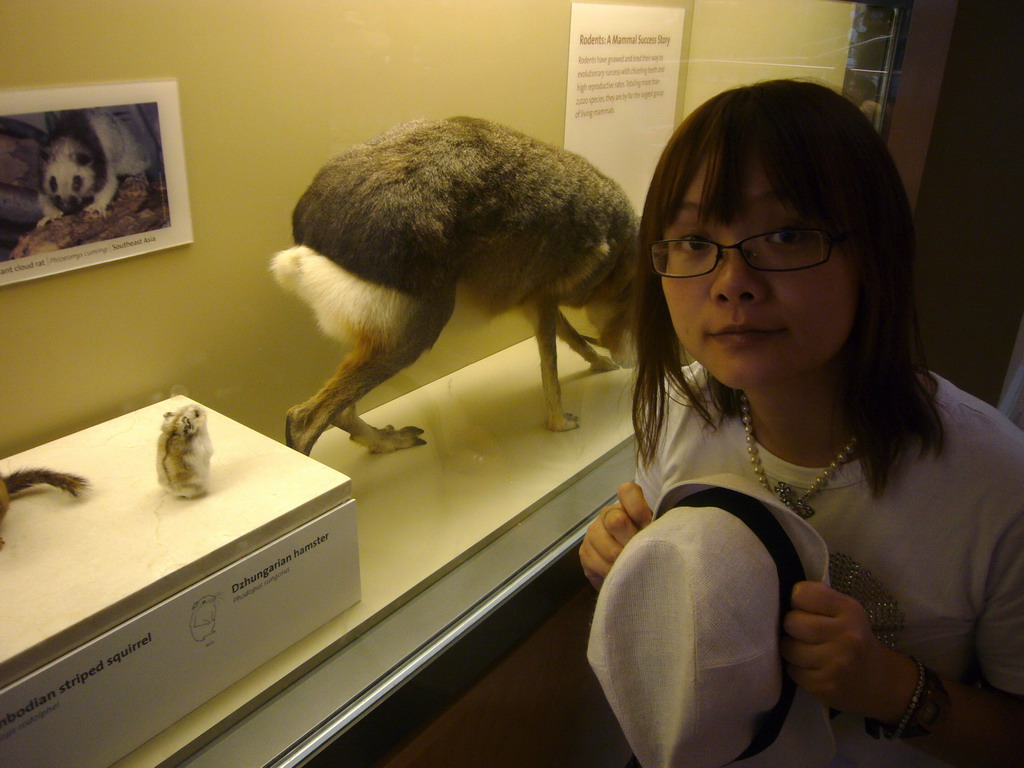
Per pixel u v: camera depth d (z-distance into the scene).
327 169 1.06
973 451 0.70
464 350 1.41
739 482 0.69
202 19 0.90
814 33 1.66
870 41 1.64
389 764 0.99
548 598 1.22
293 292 1.09
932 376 0.74
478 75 1.21
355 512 1.01
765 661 0.62
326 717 0.93
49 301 0.89
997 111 1.62
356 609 1.06
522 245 1.28
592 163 1.44
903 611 0.74
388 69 1.09
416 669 1.00
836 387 0.73
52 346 0.92
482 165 1.17
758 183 0.63
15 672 0.70
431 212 1.10
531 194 1.25
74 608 0.75
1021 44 1.59
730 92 0.67
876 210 0.64
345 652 1.02
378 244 1.07
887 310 0.66
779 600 0.64
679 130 0.69
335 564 1.01
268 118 1.00
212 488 0.95
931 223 1.64
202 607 0.85
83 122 0.83
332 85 1.04
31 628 0.72
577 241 1.38
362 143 1.10
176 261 0.99
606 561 0.82
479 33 1.18
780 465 0.79
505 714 1.19
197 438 0.90
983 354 1.89
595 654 0.68
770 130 0.61
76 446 0.97
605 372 1.67
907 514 0.72
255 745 0.89
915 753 0.82
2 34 0.76
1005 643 0.72
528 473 1.36
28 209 0.83
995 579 0.71
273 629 0.95
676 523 0.64
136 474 0.94
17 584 0.78
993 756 0.68
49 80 0.80
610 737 1.53
